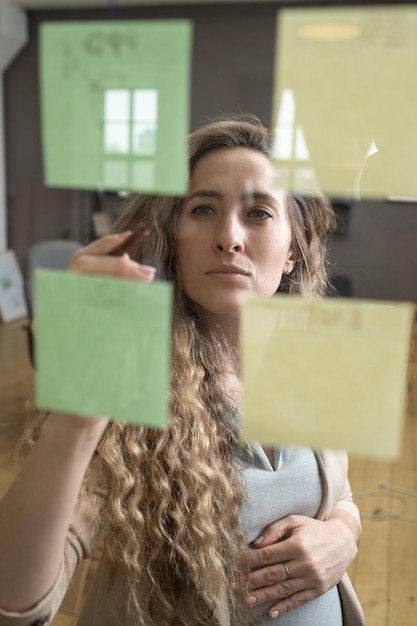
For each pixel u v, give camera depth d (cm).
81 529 48
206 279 39
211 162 37
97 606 52
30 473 38
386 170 28
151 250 39
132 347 33
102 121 30
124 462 48
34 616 40
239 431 50
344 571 56
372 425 31
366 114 28
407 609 79
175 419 47
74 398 34
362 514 90
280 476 54
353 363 31
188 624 49
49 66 30
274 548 52
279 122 29
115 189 32
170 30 29
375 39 27
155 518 48
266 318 31
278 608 52
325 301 30
